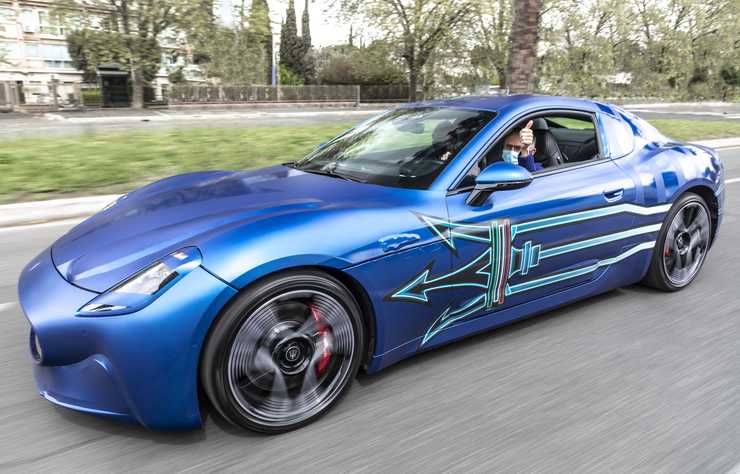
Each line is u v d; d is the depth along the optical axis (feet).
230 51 111.65
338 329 7.80
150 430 7.51
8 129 53.88
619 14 108.47
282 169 11.21
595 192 10.69
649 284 12.81
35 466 6.82
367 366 8.44
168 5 87.92
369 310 8.11
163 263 6.89
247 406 7.21
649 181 11.71
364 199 8.78
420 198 8.82
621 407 8.23
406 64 97.30
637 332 10.80
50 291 7.15
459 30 90.94
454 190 9.14
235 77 116.47
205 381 7.00
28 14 133.39
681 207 12.35
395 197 8.83
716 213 13.30
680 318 11.49
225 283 6.76
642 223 11.69
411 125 11.21
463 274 8.95
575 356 9.80
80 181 23.21
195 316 6.66
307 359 7.58
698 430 7.68
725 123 61.77
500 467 6.89
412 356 9.68
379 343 8.31
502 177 8.76
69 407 7.05
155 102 107.65
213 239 7.14
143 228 8.11
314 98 119.44
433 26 89.86
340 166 10.57
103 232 8.32
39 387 7.39
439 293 8.75
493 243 9.19
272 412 7.39
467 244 8.89
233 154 30.42
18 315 11.37
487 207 9.20
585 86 99.55
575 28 97.91
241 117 81.15
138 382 6.69
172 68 110.42
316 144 34.78
